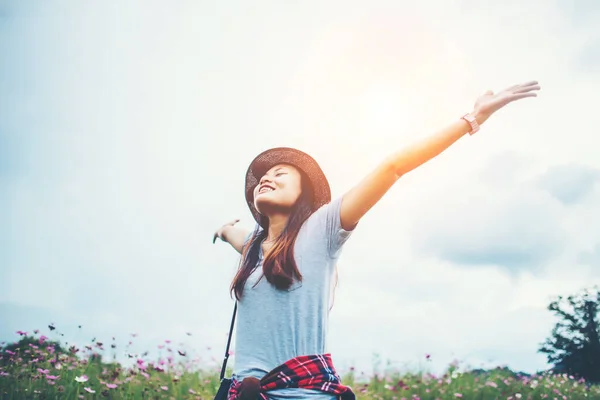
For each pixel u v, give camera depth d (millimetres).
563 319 15625
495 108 2436
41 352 5129
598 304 15898
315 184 2775
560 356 15164
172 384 5223
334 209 2510
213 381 5598
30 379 4484
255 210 2986
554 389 6746
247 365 2338
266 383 2217
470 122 2428
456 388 6562
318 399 2201
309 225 2539
